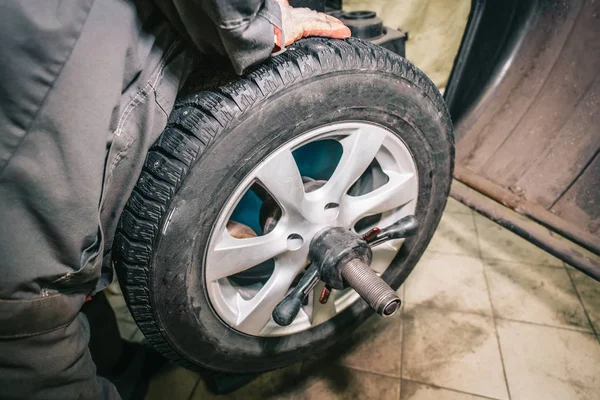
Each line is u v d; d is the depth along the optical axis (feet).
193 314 2.68
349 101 2.52
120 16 1.59
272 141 2.37
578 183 4.31
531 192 4.58
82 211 1.68
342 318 3.81
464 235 5.63
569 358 4.06
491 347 4.23
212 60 2.28
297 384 4.09
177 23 1.78
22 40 1.34
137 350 4.31
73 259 1.78
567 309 4.52
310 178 3.41
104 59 1.54
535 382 3.90
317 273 2.80
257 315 2.97
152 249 2.29
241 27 1.59
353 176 2.82
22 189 1.52
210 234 2.47
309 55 2.34
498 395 3.83
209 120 2.14
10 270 1.59
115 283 5.25
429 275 5.08
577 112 4.53
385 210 3.20
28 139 1.46
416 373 4.07
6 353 1.78
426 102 2.93
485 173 5.03
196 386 4.17
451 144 3.30
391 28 4.86
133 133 1.89
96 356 3.67
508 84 5.25
